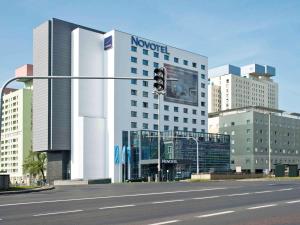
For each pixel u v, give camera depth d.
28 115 178.38
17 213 15.20
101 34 116.81
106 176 111.12
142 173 110.25
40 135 111.94
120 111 112.94
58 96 111.12
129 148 111.31
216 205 17.67
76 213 15.02
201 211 15.48
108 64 114.94
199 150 116.25
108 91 114.25
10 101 185.12
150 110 119.50
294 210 15.40
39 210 16.12
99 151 111.12
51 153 113.94
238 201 19.42
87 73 113.31
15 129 180.75
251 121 144.12
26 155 175.88
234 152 148.25
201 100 132.88
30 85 181.38
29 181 145.75
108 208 16.64
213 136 121.25
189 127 128.25
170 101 124.06
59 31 113.12
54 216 14.22
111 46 114.38
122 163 110.44
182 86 127.75
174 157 109.88
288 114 167.00
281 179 53.62
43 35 113.81
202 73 134.25
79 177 107.56
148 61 120.75
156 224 12.18
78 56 112.19
